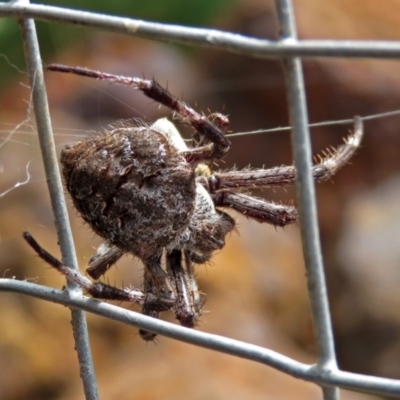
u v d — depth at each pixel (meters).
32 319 0.37
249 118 0.56
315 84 0.53
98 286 0.18
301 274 0.45
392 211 0.50
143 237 0.19
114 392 0.32
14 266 0.36
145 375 0.33
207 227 0.20
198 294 0.21
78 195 0.19
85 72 0.18
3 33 0.30
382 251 0.47
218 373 0.32
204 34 0.15
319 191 0.53
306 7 0.56
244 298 0.40
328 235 0.52
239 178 0.20
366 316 0.44
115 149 0.19
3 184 0.40
